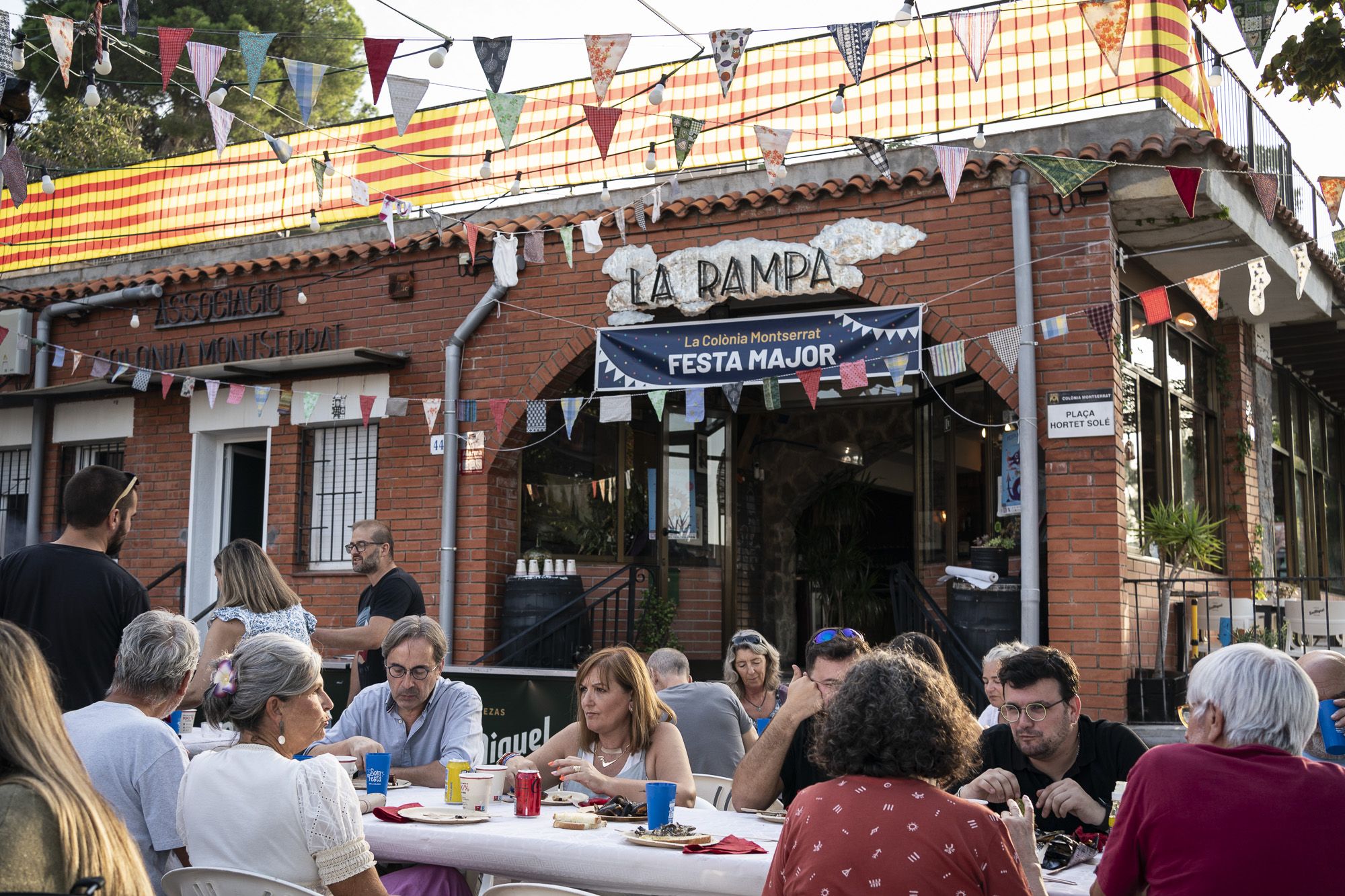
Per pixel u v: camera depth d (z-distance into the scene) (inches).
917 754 101.8
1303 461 526.6
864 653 166.1
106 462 444.8
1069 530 309.1
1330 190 258.7
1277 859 96.7
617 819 146.0
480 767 172.6
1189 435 406.0
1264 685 103.9
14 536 450.0
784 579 468.4
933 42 342.3
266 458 422.9
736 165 362.0
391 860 141.5
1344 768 102.7
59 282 458.6
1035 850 107.0
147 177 458.0
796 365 339.0
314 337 402.3
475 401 371.6
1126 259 341.7
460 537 372.5
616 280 365.4
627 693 178.4
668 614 414.0
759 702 252.7
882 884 96.2
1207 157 309.1
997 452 382.9
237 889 117.2
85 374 440.1
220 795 122.7
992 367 320.2
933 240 332.2
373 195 415.5
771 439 474.3
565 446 401.4
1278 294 406.9
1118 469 309.9
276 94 969.5
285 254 406.3
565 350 368.5
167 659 137.9
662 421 437.1
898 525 522.3
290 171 434.6
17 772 70.3
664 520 432.8
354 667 266.7
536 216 385.1
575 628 369.7
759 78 365.1
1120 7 213.2
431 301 388.5
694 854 123.6
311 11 990.4
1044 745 143.5
